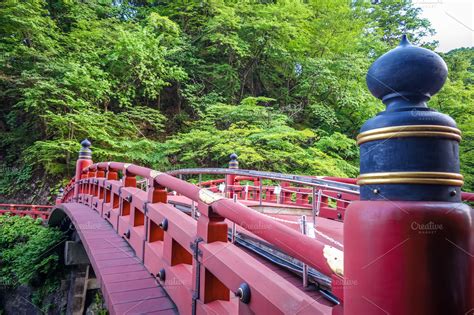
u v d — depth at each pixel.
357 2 16.80
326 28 15.16
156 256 2.83
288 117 13.55
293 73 15.70
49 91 11.23
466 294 0.76
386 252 0.78
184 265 2.51
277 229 1.35
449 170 0.82
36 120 13.20
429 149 0.81
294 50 14.99
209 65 15.41
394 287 0.76
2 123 14.15
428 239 0.75
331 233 3.58
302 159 11.59
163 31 14.91
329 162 11.17
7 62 11.58
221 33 14.38
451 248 0.75
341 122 15.02
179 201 5.30
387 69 0.90
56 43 12.38
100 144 12.48
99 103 13.88
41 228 9.12
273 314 1.32
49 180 12.52
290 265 2.53
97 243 3.88
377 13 18.44
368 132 0.90
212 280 1.93
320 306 1.26
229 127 12.21
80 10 14.09
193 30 15.88
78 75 11.53
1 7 11.38
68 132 12.01
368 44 16.09
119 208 4.36
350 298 0.86
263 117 12.47
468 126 11.64
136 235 3.50
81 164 8.04
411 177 0.79
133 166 4.06
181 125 15.44
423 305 0.73
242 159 10.76
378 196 0.85
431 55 0.88
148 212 3.15
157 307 2.32
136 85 14.31
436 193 0.79
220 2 14.13
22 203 12.19
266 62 16.16
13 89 12.09
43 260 7.31
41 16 12.75
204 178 12.96
